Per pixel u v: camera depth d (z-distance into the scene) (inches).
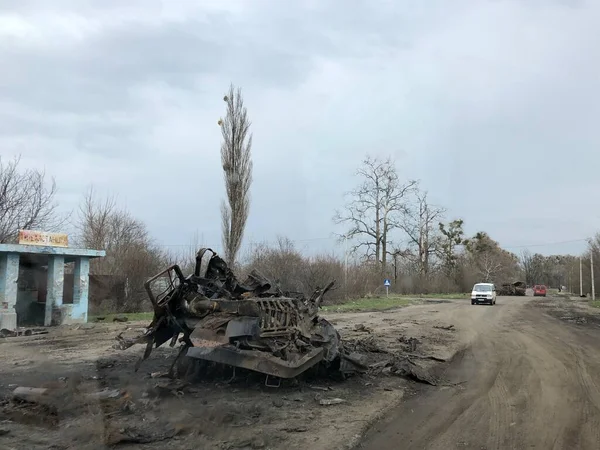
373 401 289.1
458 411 276.2
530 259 5022.1
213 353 289.6
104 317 794.8
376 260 2274.9
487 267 3304.6
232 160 1178.6
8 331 610.5
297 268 1274.6
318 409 268.4
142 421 234.7
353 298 1547.7
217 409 254.1
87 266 756.6
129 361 393.1
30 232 690.8
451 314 1061.8
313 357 314.8
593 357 468.1
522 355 482.9
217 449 203.3
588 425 248.4
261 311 310.3
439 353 486.9
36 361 393.1
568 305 1536.7
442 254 2874.0
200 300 326.6
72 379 309.0
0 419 236.7
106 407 251.3
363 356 399.2
